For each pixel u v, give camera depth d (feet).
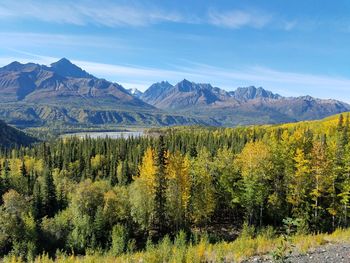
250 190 213.87
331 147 239.30
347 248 88.63
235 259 89.45
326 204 222.07
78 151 524.52
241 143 436.76
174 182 225.76
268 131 549.54
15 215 232.53
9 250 219.82
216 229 231.50
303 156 209.87
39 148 599.16
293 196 213.25
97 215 228.63
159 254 107.24
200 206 225.97
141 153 470.39
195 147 466.70
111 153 505.25
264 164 219.00
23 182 348.59
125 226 219.61
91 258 142.41
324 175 205.36
